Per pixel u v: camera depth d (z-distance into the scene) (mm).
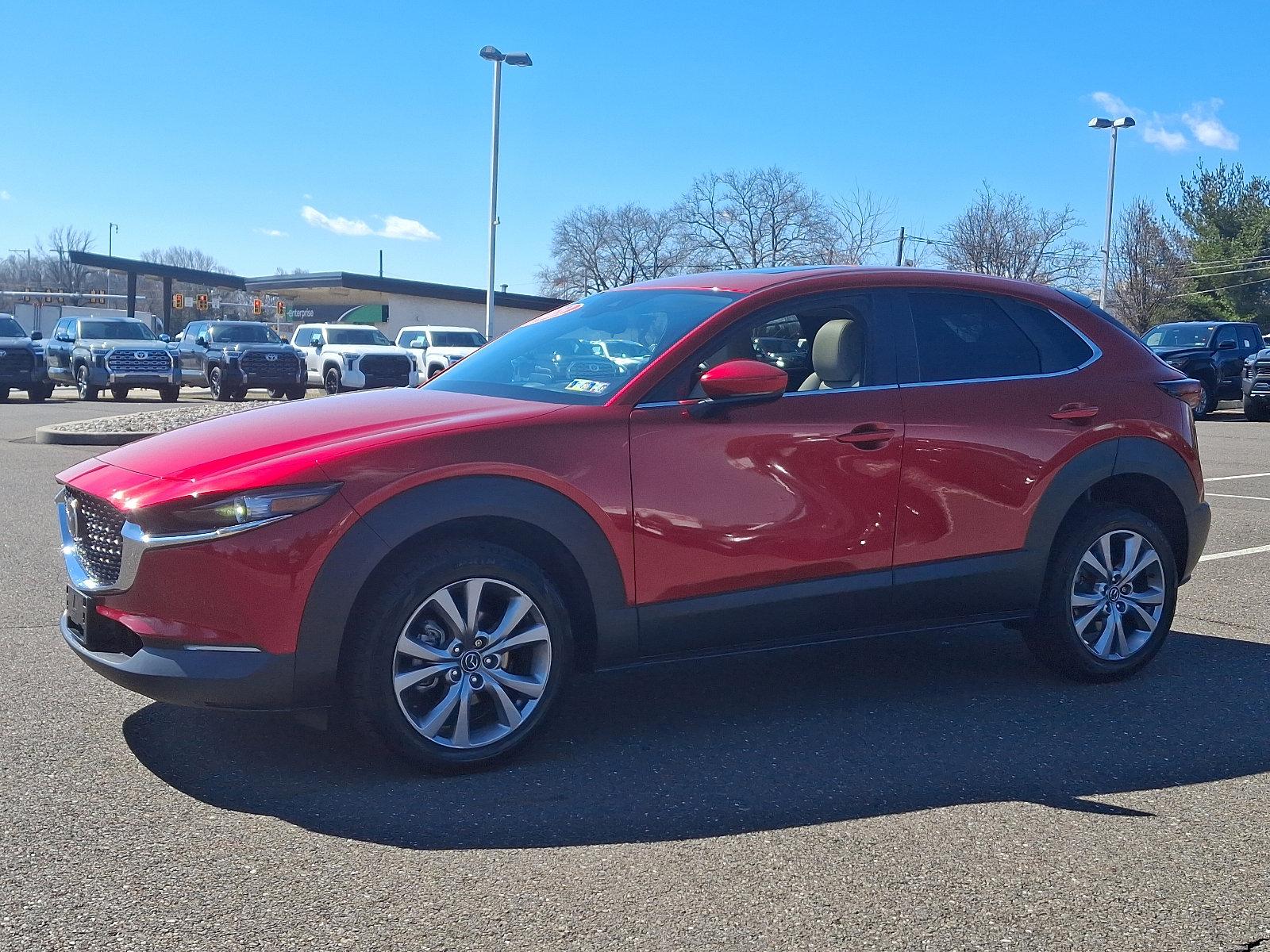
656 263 58219
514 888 3240
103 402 26375
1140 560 5340
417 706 4070
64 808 3754
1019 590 5078
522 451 4133
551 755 4312
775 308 4758
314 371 28906
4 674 5191
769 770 4188
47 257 116688
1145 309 53125
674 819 3738
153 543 3844
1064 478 5117
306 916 3062
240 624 3814
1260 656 5781
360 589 3904
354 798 3869
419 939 2953
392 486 3920
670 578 4375
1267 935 3039
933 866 3410
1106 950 2959
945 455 4855
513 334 5496
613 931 3006
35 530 8805
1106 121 35750
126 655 4012
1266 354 22469
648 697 5059
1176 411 5469
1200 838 3637
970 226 48062
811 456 4590
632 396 4387
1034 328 5270
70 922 3020
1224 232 54344
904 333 4953
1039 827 3699
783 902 3180
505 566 4086
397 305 50094
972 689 5199
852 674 5426
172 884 3238
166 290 53344
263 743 4375
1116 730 4660
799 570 4605
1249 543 8812
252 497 3805
